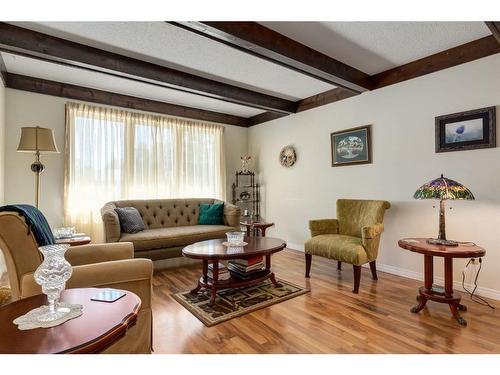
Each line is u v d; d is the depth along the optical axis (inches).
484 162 105.0
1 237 59.9
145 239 134.1
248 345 73.2
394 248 132.5
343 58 121.7
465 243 95.3
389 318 88.0
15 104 137.4
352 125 151.6
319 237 126.7
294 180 187.2
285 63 110.0
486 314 90.4
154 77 127.0
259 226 179.8
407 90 127.6
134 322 42.9
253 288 113.3
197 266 146.0
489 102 103.9
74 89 151.6
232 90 154.3
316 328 82.0
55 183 147.6
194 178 195.2
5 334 36.4
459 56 111.0
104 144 159.6
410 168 126.8
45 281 42.1
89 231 154.3
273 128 203.2
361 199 143.3
